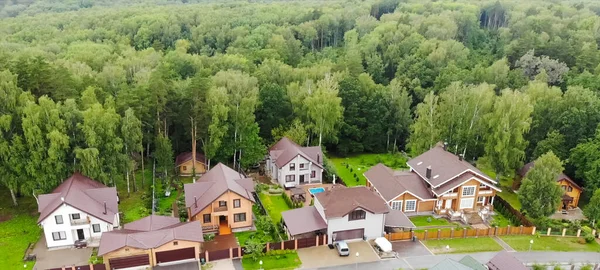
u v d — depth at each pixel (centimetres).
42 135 5672
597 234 5775
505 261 4450
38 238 5350
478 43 13700
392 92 9312
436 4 16875
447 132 7775
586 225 6072
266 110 8412
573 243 5547
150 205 6275
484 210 6153
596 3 18412
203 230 5591
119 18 14600
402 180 6372
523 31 12719
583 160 6738
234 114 7381
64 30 13488
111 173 6134
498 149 6862
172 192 6781
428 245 5359
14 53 8962
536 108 7688
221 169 6175
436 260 5028
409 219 5903
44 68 6316
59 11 18375
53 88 6366
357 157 9144
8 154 5550
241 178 6150
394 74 11850
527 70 10131
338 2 19712
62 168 5794
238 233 5584
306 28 14250
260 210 6159
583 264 5062
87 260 4906
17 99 5788
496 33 14625
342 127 8944
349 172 8094
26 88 6178
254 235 5522
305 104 8219
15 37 12144
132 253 4691
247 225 5703
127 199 6488
